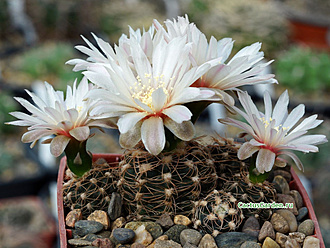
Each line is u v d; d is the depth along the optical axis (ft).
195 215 0.62
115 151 1.43
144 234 0.60
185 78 0.55
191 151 0.62
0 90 1.73
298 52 1.85
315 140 0.61
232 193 0.63
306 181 1.22
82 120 0.61
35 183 1.41
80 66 0.60
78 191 0.63
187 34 0.60
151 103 0.57
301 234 0.61
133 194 0.63
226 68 0.57
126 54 0.60
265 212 0.63
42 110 0.63
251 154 0.60
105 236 0.61
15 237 1.29
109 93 0.56
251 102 0.63
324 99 1.73
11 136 1.60
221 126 1.47
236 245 0.59
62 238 0.59
